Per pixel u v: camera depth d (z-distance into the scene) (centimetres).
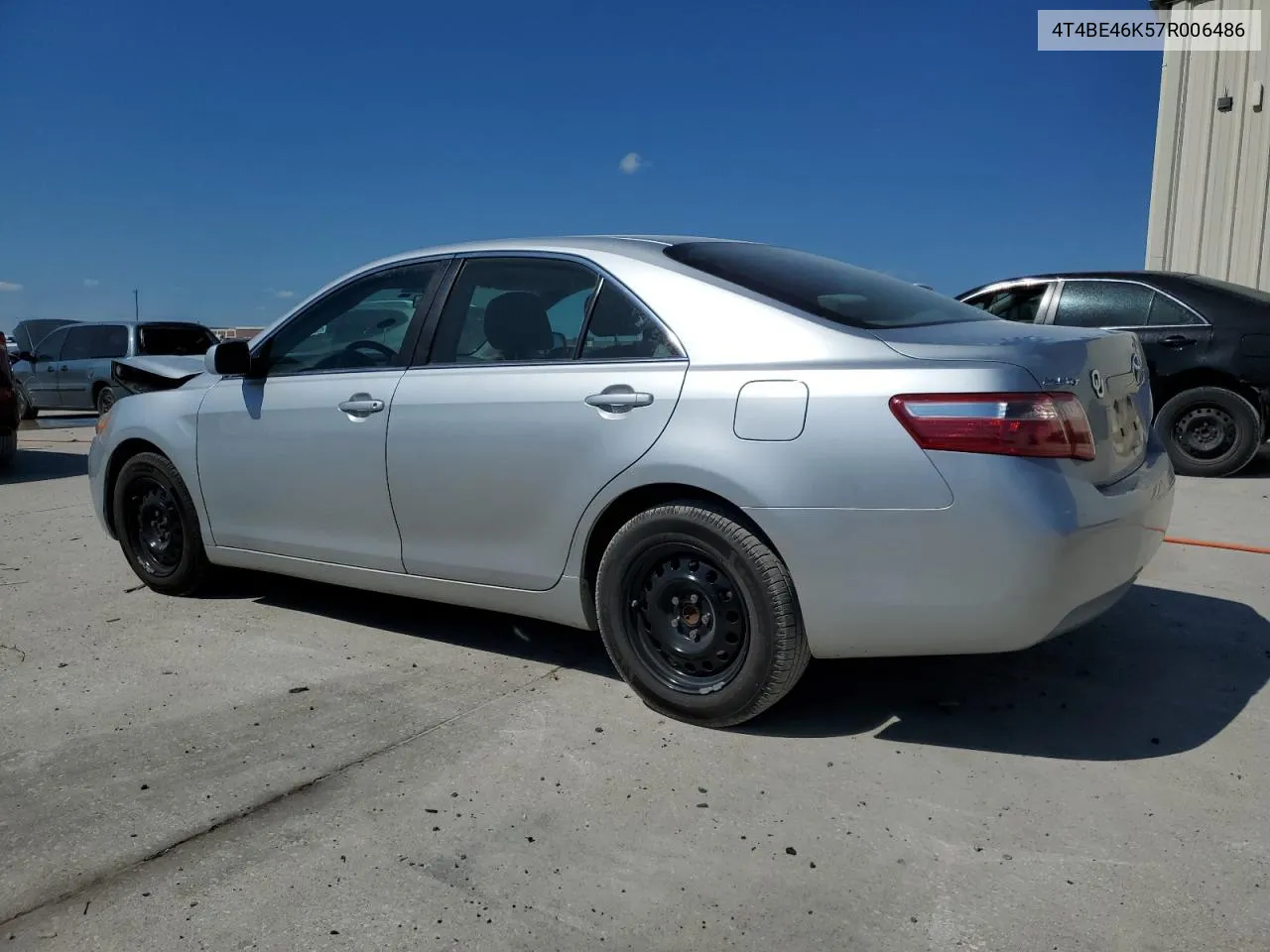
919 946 221
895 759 309
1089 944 220
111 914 236
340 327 422
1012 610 279
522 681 376
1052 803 280
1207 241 1168
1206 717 335
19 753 323
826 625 300
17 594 512
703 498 320
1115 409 318
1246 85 1119
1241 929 224
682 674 334
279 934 228
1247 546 552
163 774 306
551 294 363
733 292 328
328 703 359
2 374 988
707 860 255
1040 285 829
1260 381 746
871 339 301
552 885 245
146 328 1548
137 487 495
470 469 364
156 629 449
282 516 432
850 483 289
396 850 261
